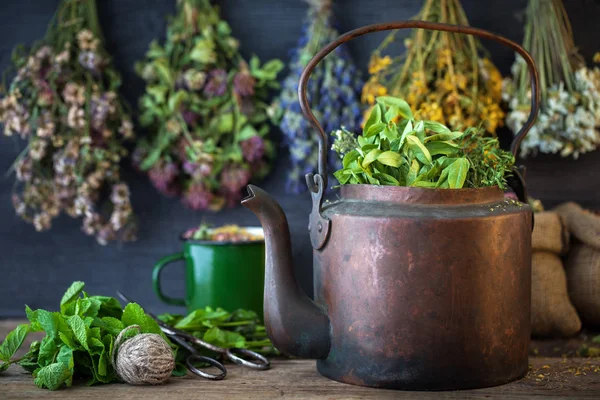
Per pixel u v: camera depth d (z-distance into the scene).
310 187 1.21
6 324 1.63
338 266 1.18
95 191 1.66
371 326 1.16
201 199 1.66
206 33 1.64
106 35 1.73
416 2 1.70
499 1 1.70
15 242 1.77
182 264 1.76
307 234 1.75
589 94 1.56
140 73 1.69
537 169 1.71
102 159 1.63
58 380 1.17
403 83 1.62
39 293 1.78
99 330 1.20
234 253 1.54
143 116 1.68
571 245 1.56
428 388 1.16
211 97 1.65
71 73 1.63
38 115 1.63
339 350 1.19
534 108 1.23
